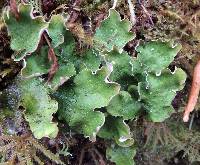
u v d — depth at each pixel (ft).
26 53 0.33
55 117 0.37
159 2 0.41
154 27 0.42
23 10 0.32
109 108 0.37
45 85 0.36
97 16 0.40
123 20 0.38
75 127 0.37
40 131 0.34
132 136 0.43
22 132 0.37
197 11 0.42
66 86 0.37
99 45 0.38
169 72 0.37
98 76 0.35
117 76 0.39
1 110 0.37
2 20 0.36
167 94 0.38
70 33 0.37
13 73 0.38
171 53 0.39
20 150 0.36
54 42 0.35
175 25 0.42
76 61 0.38
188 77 0.43
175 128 0.46
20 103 0.36
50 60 0.35
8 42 0.37
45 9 0.39
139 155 0.46
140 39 0.40
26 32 0.33
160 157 0.47
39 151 0.39
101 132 0.39
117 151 0.41
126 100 0.38
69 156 0.42
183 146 0.46
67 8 0.39
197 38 0.42
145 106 0.38
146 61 0.39
